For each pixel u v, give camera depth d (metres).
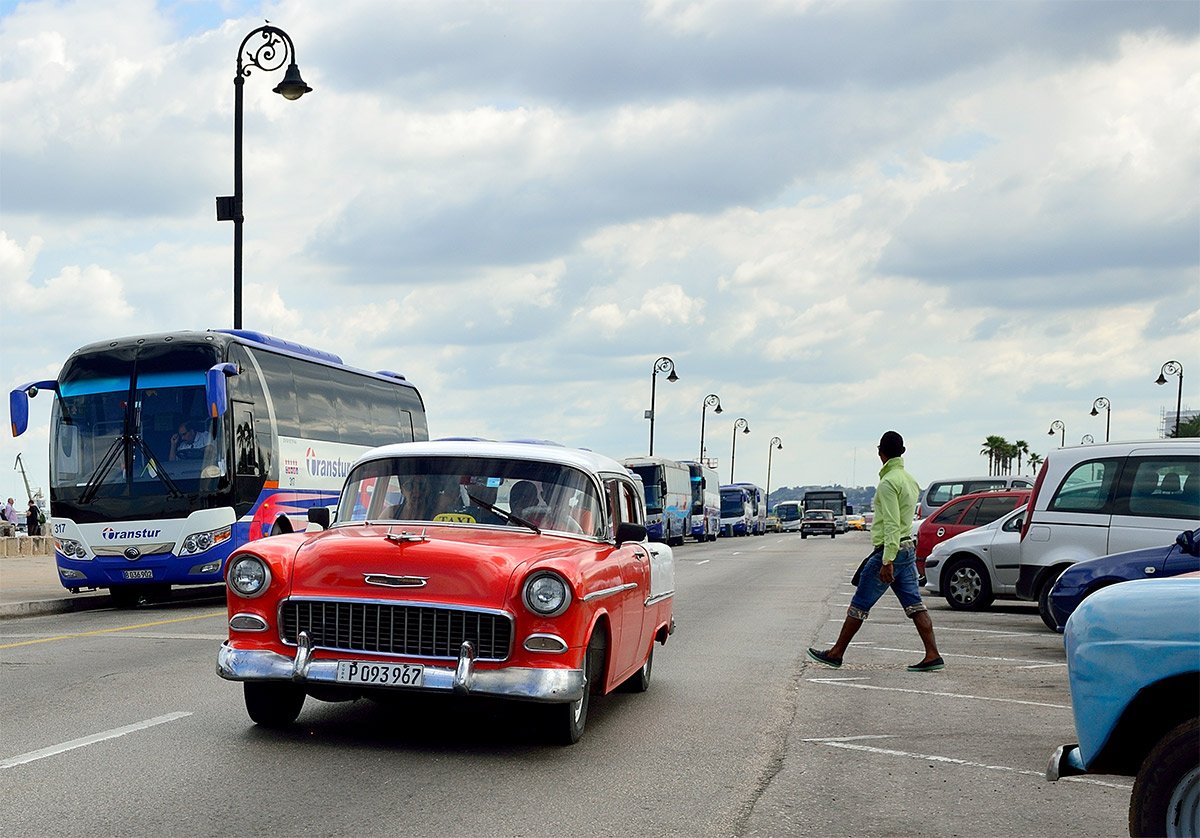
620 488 9.76
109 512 19.22
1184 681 4.86
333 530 8.58
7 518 43.00
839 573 30.23
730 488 85.25
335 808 6.38
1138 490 15.73
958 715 9.77
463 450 9.06
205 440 19.36
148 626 16.44
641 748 8.21
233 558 7.97
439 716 9.09
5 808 6.28
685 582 26.52
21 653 13.02
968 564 19.97
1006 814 6.62
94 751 7.70
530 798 6.72
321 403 23.22
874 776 7.52
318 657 7.71
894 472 11.96
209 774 7.10
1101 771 5.14
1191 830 4.70
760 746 8.39
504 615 7.50
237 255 25.69
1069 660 5.17
